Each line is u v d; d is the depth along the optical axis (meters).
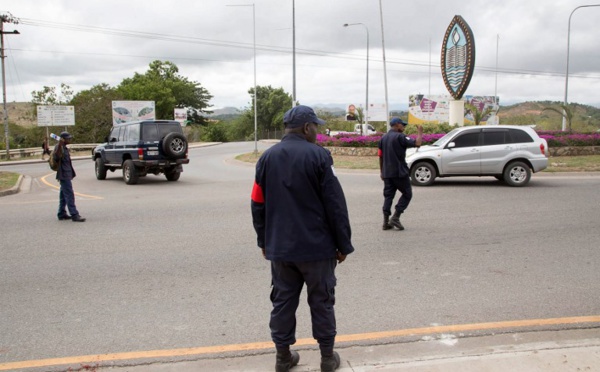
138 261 6.55
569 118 30.48
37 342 4.09
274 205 3.32
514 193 12.31
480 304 4.81
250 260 6.54
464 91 35.41
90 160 33.03
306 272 3.33
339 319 4.48
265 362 3.70
